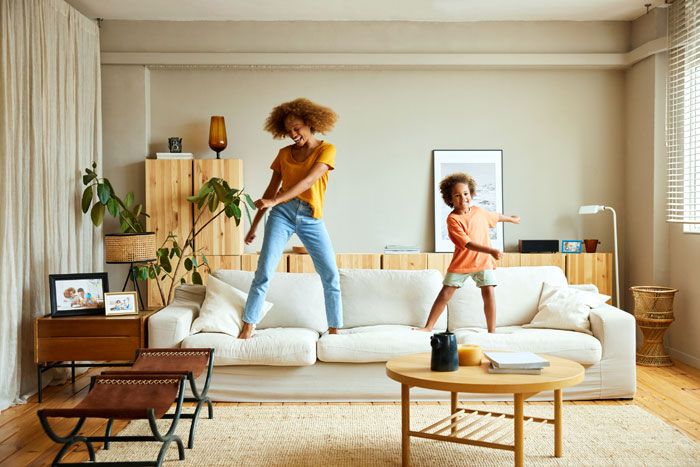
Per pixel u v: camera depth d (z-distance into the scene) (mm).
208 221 5555
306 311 4543
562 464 3023
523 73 5969
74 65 5121
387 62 5727
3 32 4051
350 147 5945
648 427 3549
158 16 5645
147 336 4207
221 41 5773
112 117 5777
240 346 4031
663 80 5445
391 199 5961
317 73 5922
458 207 4484
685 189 5254
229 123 5906
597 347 4035
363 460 3096
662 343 5199
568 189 6004
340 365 4090
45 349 4164
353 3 5316
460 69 5930
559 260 5590
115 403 2848
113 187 5789
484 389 2732
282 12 5547
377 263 5574
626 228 5977
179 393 2965
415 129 5953
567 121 5988
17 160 4219
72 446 3326
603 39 5836
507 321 4641
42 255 4531
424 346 4043
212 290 4418
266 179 5914
